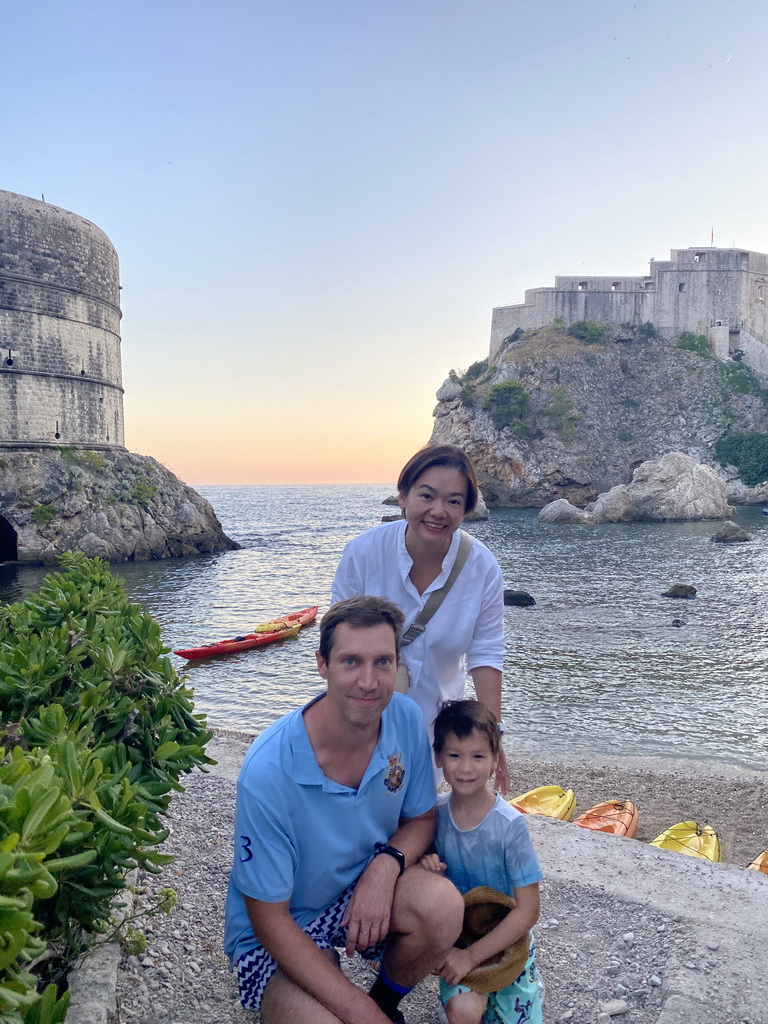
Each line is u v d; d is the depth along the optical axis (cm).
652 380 10100
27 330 4719
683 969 396
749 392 9806
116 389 5559
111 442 5444
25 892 231
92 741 405
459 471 395
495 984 330
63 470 4800
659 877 494
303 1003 309
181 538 5338
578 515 7100
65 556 772
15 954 219
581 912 456
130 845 325
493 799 355
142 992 367
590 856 523
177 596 3547
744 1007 366
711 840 859
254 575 4294
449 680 443
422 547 417
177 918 439
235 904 340
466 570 423
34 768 298
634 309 10506
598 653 2238
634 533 6084
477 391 9919
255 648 2389
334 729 327
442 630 424
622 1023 369
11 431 4669
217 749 780
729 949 411
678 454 7362
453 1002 324
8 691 436
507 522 7188
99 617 550
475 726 340
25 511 4588
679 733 1548
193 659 2259
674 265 10344
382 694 320
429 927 321
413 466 403
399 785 352
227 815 602
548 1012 378
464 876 360
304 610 2939
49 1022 247
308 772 326
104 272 5316
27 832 246
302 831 330
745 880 490
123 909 421
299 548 5969
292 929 319
